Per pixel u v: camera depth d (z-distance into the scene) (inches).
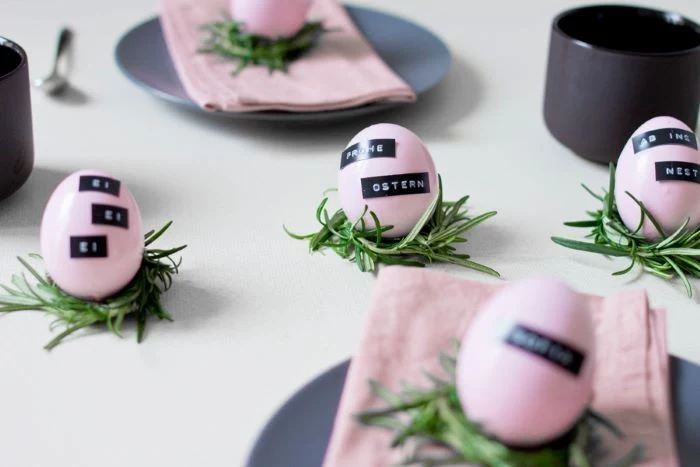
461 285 18.1
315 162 26.4
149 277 20.0
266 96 26.2
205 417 17.4
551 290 14.5
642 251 21.8
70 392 17.8
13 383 17.9
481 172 26.0
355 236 21.6
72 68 31.5
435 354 16.7
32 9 35.8
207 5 31.9
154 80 28.1
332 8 32.4
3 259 21.5
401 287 17.8
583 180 25.9
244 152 26.8
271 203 24.3
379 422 15.1
